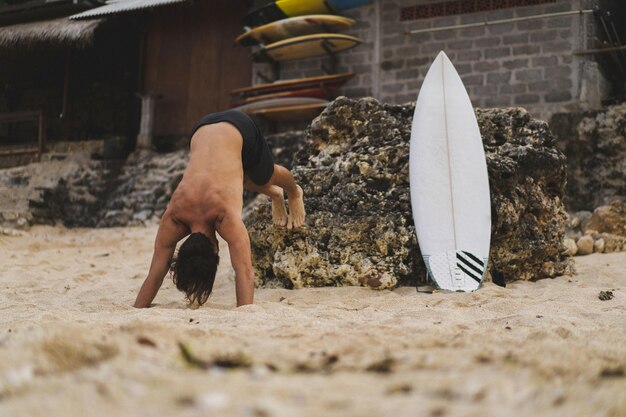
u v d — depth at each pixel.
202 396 1.52
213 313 4.11
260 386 1.68
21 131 20.12
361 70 14.30
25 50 16.75
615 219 9.70
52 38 16.03
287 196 6.17
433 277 5.84
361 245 6.04
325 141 6.88
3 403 1.50
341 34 13.70
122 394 1.52
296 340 2.80
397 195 6.23
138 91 17.19
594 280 6.47
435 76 6.67
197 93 16.39
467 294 5.35
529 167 6.47
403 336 3.04
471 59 13.40
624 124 11.66
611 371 2.09
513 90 13.05
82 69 19.14
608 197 11.55
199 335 2.86
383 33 14.16
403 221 6.07
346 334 3.00
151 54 16.92
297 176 6.55
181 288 4.49
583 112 11.97
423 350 2.46
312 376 1.92
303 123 14.87
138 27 17.31
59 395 1.53
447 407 1.52
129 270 8.35
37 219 13.35
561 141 11.99
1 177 15.29
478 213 6.07
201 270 4.46
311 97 14.28
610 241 8.89
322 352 2.43
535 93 12.90
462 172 6.19
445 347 2.57
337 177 6.40
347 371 2.03
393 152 6.38
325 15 13.85
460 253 5.93
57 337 2.11
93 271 8.32
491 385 1.74
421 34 13.84
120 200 13.99
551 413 1.50
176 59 16.67
